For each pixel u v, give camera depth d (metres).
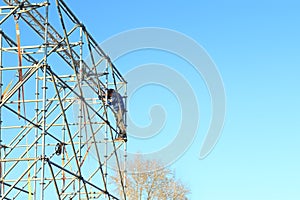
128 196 43.03
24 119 21.45
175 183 46.31
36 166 21.97
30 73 20.02
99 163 24.55
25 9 20.77
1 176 22.47
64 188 25.31
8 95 20.44
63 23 21.47
